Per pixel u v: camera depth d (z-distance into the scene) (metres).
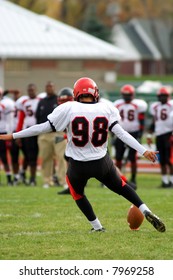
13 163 48.38
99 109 24.08
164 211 31.27
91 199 35.84
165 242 23.91
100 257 21.84
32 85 46.25
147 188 46.53
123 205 33.28
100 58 123.50
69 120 24.06
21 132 24.27
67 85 125.75
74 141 24.12
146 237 24.75
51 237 24.88
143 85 121.50
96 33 190.25
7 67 122.50
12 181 49.91
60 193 38.78
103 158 24.25
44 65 123.94
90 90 24.34
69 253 22.38
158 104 47.28
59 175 44.06
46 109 44.25
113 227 26.97
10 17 125.25
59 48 121.62
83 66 126.06
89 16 191.12
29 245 23.55
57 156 43.91
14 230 26.39
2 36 121.62
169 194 38.84
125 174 57.12
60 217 29.47
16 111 48.81
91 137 23.98
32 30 123.75
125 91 46.31
